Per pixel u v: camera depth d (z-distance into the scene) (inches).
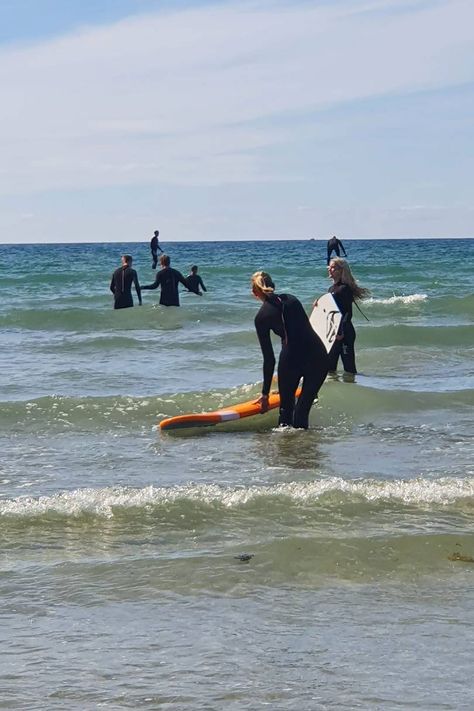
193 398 462.6
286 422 418.6
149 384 529.0
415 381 532.4
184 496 291.7
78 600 221.1
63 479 330.6
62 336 749.3
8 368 584.4
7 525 269.9
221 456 366.9
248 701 172.2
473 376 552.4
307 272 1647.4
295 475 333.4
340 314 523.8
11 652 193.0
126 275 852.0
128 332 776.3
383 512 284.8
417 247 4534.9
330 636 202.7
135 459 362.6
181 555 249.0
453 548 256.2
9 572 237.0
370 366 585.6
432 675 183.5
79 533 265.6
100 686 178.2
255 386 480.1
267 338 409.7
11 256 3122.5
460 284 1382.9
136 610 215.9
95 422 428.1
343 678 182.1
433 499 296.2
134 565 241.6
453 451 375.9
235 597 224.2
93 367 589.3
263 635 202.8
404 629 206.5
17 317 845.2
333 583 233.8
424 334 714.2
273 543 255.6
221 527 271.3
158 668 186.4
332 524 273.9
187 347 674.2
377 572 241.0
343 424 430.0
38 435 405.4
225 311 886.4
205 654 193.0
